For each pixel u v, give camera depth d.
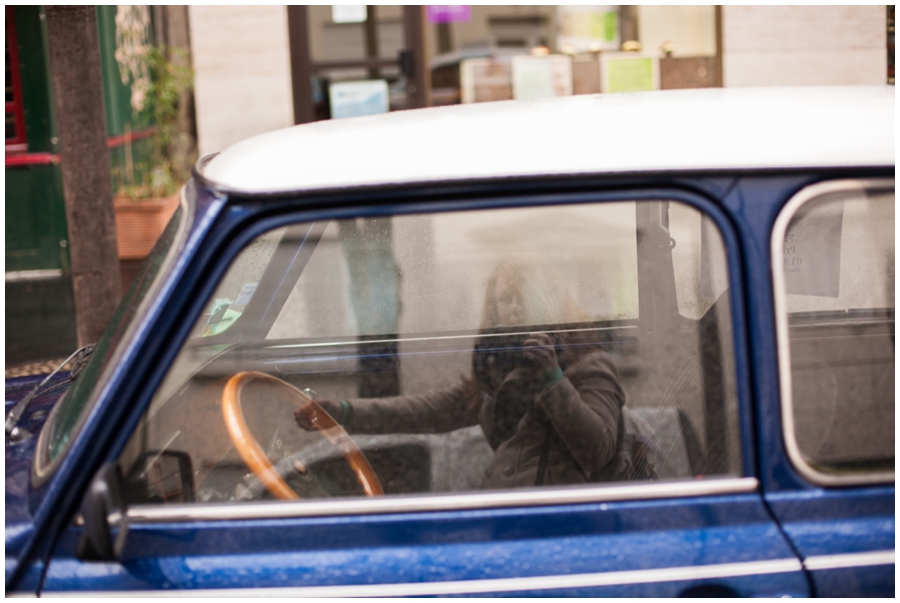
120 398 1.45
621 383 1.86
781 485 1.46
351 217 1.48
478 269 1.95
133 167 8.55
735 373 1.47
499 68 8.04
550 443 1.86
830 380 1.56
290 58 7.87
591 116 1.57
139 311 1.49
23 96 6.92
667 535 1.44
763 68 7.80
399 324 2.02
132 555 1.43
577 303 1.96
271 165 1.49
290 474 1.78
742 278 1.46
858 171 1.46
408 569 1.42
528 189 1.47
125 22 8.45
